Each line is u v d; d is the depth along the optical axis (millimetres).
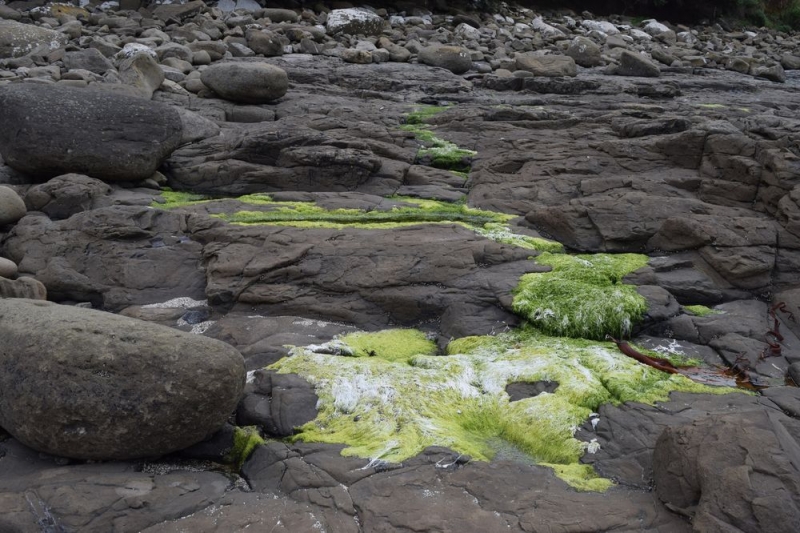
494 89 9273
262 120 7570
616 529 3051
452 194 6102
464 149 6750
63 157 5863
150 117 6145
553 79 9141
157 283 5004
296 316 4738
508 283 4785
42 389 3342
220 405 3486
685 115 7328
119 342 3416
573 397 3893
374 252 5000
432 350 4473
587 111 7656
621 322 4492
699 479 3039
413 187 6230
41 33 8969
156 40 9609
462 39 11461
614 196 5676
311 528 3070
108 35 9719
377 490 3301
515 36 12398
